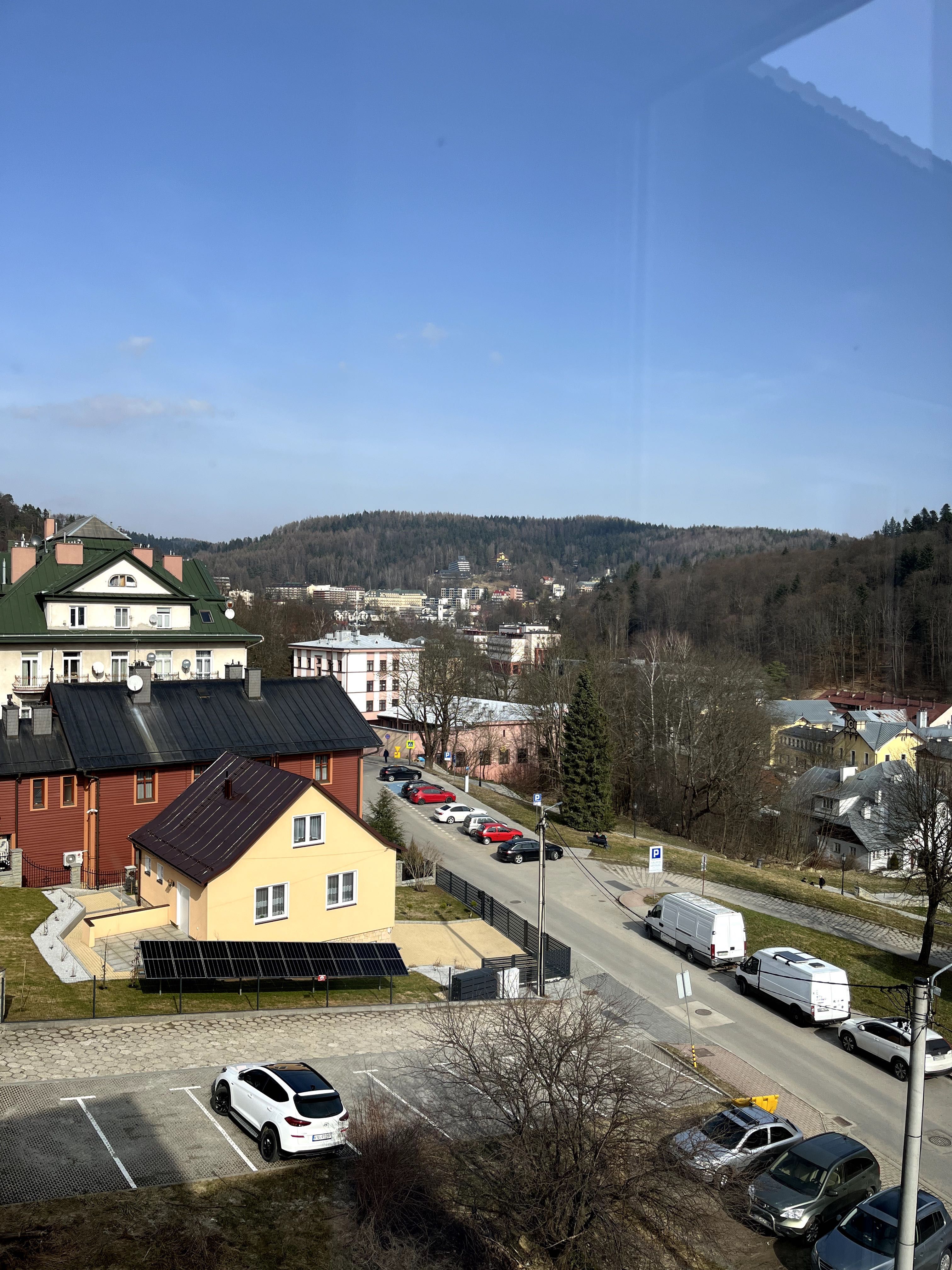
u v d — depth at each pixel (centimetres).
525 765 8044
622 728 5306
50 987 2420
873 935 4116
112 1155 1636
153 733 3803
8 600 5488
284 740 4044
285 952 2648
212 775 3366
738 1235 1902
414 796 5934
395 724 9656
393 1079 2089
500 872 4531
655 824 5831
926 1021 1345
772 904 4409
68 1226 1406
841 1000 2944
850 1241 1703
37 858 3562
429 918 3719
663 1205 1653
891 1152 2202
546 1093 1831
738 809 5303
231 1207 1528
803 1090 2506
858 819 4988
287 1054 2197
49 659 5484
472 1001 2773
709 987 3241
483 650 9662
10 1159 1583
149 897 3203
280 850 2905
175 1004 2439
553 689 7062
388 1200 1541
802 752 4584
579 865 4769
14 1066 1941
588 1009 2367
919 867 3888
